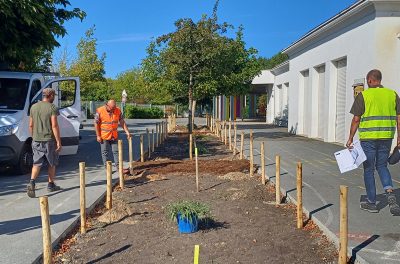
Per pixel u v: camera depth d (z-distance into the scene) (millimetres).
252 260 4879
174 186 8961
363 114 6594
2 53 11852
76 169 11539
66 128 11648
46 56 17000
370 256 4754
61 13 13102
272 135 21984
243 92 26219
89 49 41906
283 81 30797
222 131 19625
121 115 10852
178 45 18172
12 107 10789
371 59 13648
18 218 6688
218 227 6086
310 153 14133
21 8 10789
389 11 13242
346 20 15391
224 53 18312
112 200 7793
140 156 13500
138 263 4844
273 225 6184
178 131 25109
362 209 6734
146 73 23219
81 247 5422
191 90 19188
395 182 9000
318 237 5613
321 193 7961
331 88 17594
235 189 8539
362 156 6609
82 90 42750
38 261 5004
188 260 4891
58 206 7359
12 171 10859
